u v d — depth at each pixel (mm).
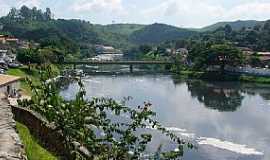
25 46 190125
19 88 65812
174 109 88312
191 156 53000
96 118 15023
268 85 132750
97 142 14789
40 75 18234
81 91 15688
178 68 173125
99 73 164375
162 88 122688
